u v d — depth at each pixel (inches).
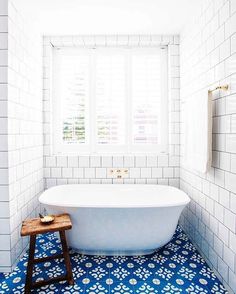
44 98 108.8
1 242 74.0
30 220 71.6
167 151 115.1
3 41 72.2
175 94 109.5
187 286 67.9
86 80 113.3
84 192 105.8
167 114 114.2
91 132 114.2
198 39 85.4
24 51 86.0
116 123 113.7
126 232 79.9
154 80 113.6
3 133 72.4
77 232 80.4
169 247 90.4
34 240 65.4
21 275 73.0
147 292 65.6
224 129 66.5
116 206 76.6
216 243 71.9
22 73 84.3
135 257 83.4
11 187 75.0
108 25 100.3
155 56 113.4
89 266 77.7
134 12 90.5
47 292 65.5
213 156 73.7
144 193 105.5
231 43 62.1
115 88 113.4
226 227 65.6
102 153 114.8
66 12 89.7
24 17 85.6
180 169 109.3
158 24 100.0
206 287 67.5
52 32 105.6
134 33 107.7
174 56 109.3
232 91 61.8
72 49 113.6
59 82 113.6
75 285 68.5
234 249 61.4
